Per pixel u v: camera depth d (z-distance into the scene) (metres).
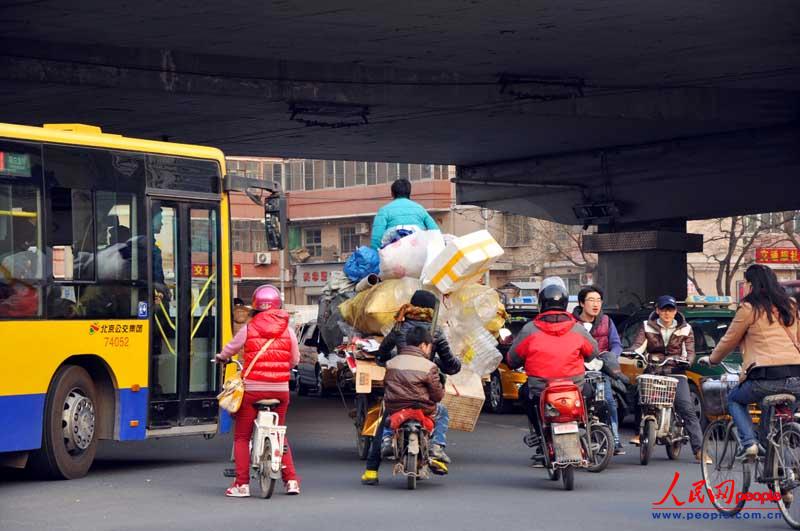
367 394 18.97
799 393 12.64
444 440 17.56
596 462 18.00
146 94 33.06
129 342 18.06
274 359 14.91
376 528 12.34
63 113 36.62
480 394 17.83
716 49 33.22
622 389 20.42
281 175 99.75
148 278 18.45
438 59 34.19
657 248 53.94
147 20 28.44
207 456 21.12
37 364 16.66
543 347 16.27
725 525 12.63
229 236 19.89
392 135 44.00
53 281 16.97
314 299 98.38
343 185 96.00
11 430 16.23
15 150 16.64
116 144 18.16
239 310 23.88
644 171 49.09
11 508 14.15
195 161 19.38
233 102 34.84
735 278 79.25
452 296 18.06
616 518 13.12
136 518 13.21
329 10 27.64
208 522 12.81
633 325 26.81
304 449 22.11
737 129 44.22
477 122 40.84
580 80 37.53
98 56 31.56
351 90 35.38
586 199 52.28
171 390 18.81
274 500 14.73
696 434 19.53
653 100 39.94
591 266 78.88
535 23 29.50
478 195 57.44
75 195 17.42
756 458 12.77
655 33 30.95
